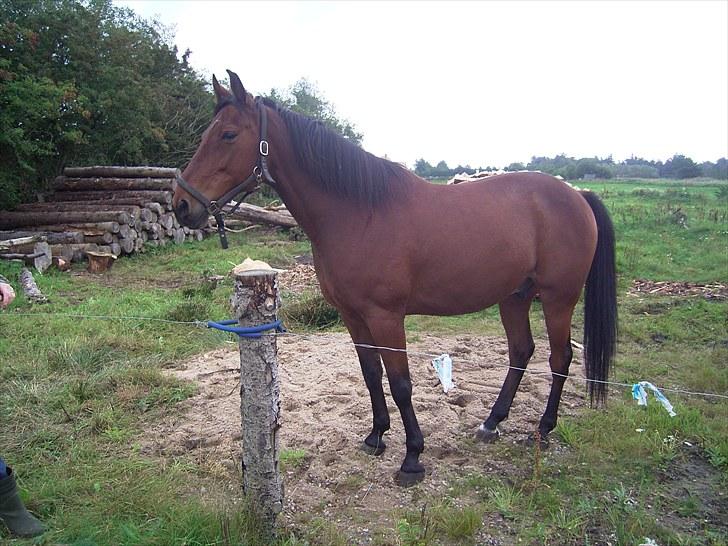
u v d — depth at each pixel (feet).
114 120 49.08
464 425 11.72
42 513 8.46
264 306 7.25
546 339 18.06
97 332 17.26
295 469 9.93
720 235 35.17
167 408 12.50
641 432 11.01
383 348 9.36
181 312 19.04
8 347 15.69
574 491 9.18
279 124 9.17
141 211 37.01
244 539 7.38
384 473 9.86
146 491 8.78
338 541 7.81
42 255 28.63
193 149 61.93
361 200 9.02
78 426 11.43
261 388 7.38
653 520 8.23
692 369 14.65
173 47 68.08
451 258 9.53
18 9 43.14
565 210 10.73
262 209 46.24
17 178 39.29
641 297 22.90
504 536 8.09
